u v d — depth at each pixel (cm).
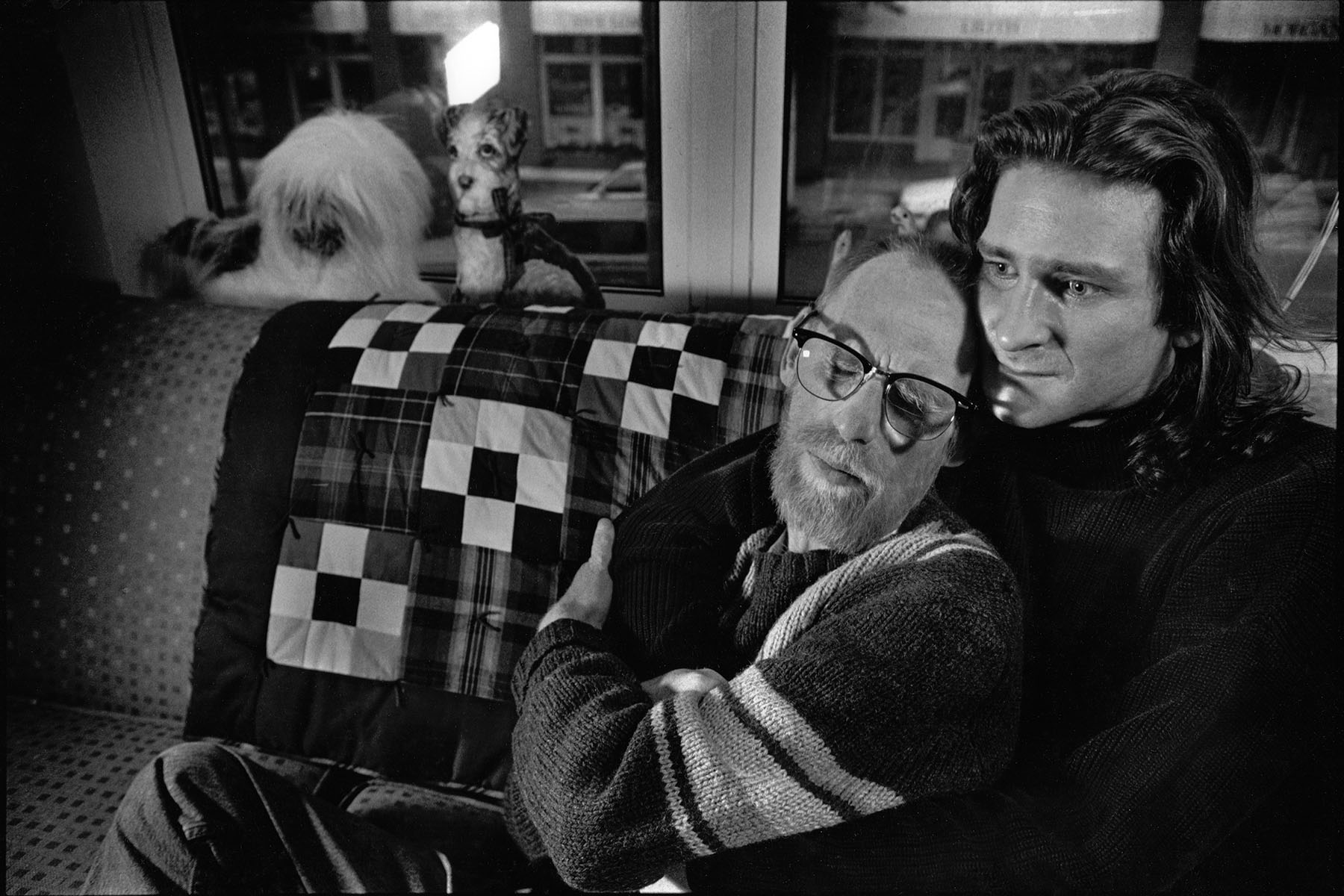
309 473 106
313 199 134
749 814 63
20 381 119
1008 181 71
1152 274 67
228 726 107
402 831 95
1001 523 81
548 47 121
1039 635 78
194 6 127
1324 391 89
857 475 74
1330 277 92
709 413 98
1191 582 69
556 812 65
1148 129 65
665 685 74
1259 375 72
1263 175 95
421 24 123
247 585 106
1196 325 69
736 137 119
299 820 79
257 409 109
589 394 101
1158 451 71
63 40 125
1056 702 77
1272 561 66
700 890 72
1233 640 66
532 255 130
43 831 96
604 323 106
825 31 111
